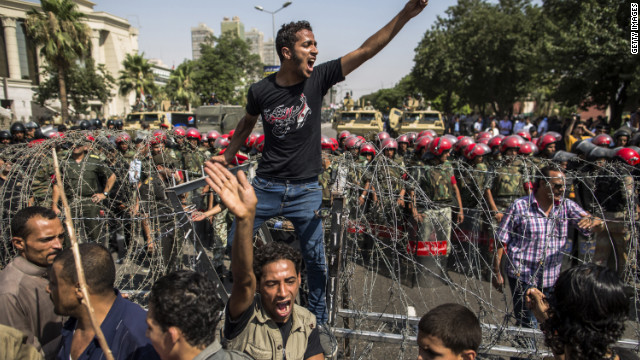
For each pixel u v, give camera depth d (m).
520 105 44.34
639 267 3.32
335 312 2.74
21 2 45.78
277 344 2.03
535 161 5.85
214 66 49.34
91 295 1.95
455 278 4.80
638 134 7.40
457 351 1.76
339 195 2.69
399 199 3.61
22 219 2.34
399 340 2.74
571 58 17.94
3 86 40.97
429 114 19.86
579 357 1.61
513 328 2.86
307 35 2.39
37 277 2.39
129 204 4.54
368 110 20.41
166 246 4.05
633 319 3.41
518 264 3.45
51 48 23.59
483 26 28.27
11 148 4.57
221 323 2.85
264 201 2.71
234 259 1.84
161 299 1.58
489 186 5.37
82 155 5.45
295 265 2.06
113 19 56.78
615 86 18.03
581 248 4.89
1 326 1.79
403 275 4.39
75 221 4.48
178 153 6.84
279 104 2.54
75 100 34.97
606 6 16.89
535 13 27.94
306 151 2.64
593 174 4.91
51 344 2.42
